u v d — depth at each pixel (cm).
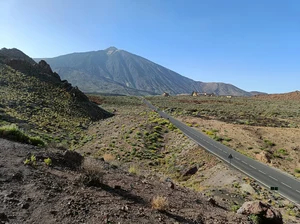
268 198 1817
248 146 3656
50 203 599
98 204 661
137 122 5138
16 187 642
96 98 12288
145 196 863
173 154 3456
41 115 4638
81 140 4016
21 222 495
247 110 7956
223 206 1227
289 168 2875
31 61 9419
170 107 9369
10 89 5466
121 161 3094
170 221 685
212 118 6241
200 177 2592
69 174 858
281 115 6725
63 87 7162
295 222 1392
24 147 1048
